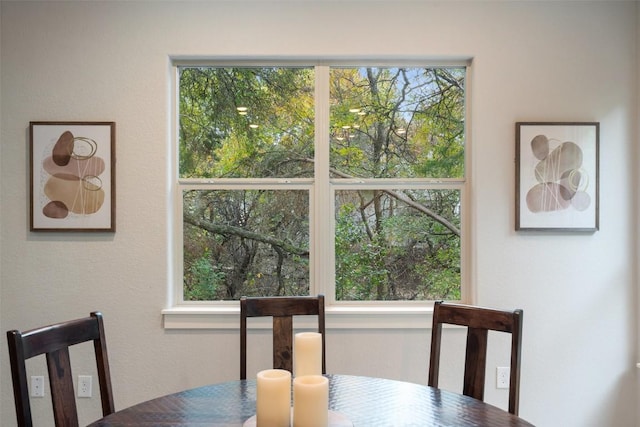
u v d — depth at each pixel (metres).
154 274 2.37
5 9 2.37
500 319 1.58
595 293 2.40
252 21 2.40
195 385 2.36
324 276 2.46
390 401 1.40
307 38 2.40
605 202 2.41
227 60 2.47
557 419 2.38
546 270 2.39
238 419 1.26
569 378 2.39
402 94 2.50
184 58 2.43
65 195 2.36
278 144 2.50
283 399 1.08
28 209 2.36
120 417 1.28
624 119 2.42
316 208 2.46
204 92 2.50
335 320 2.38
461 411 1.32
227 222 2.49
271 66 2.49
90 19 2.38
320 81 2.47
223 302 2.47
